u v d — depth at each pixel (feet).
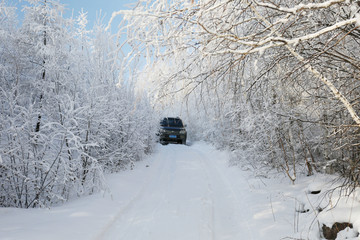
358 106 10.37
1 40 18.51
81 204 15.11
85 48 21.77
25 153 15.81
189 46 7.75
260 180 20.22
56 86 18.95
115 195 17.47
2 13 19.80
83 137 19.92
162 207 15.90
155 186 21.07
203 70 8.98
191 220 13.76
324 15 8.84
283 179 19.39
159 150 41.96
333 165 16.03
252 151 22.58
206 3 6.61
